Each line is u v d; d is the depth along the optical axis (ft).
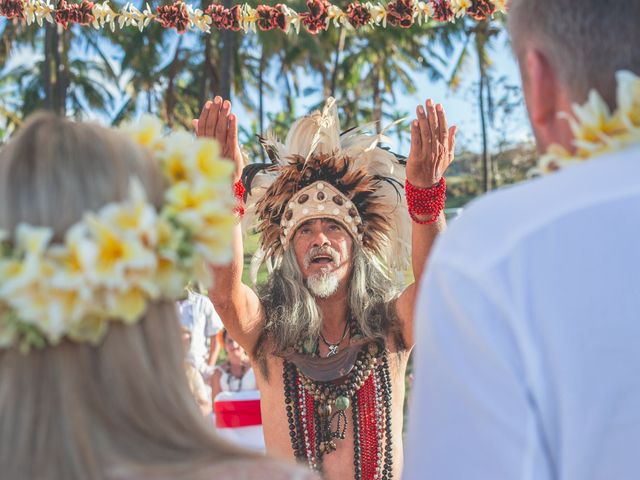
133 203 2.77
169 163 3.10
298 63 70.74
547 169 3.37
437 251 3.07
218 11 8.29
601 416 2.70
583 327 2.73
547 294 2.77
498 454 2.72
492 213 2.99
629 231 2.79
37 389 2.73
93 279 2.64
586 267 2.77
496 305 2.80
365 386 6.77
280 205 7.36
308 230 7.07
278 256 7.37
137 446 2.75
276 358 6.89
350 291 6.97
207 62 61.46
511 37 3.52
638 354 2.70
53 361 2.76
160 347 2.93
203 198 2.93
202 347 12.09
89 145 2.94
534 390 2.73
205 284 3.02
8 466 2.63
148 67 65.51
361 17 7.88
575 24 3.17
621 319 2.72
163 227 2.82
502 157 85.46
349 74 71.72
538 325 2.77
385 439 6.73
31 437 2.67
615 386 2.70
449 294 2.90
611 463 2.70
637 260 2.76
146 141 3.33
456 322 2.88
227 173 3.11
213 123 5.94
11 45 62.23
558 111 3.35
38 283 2.66
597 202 2.84
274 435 6.79
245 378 11.79
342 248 7.00
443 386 2.89
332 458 6.66
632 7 3.12
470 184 83.41
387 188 7.51
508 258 2.84
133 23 8.50
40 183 2.81
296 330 6.82
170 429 2.82
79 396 2.73
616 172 2.90
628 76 3.05
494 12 7.62
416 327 3.12
